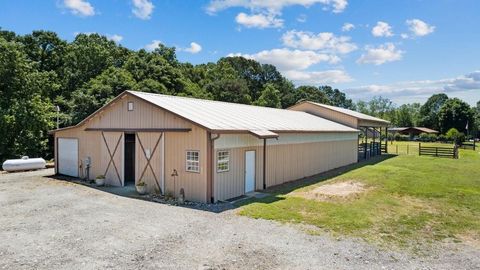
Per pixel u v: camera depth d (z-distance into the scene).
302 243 7.13
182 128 11.74
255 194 12.65
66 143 17.16
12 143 21.69
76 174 16.62
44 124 22.95
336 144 21.95
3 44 22.39
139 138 13.23
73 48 35.22
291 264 6.05
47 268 5.82
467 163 23.72
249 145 13.09
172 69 37.69
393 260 6.31
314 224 8.53
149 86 31.78
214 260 6.20
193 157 11.43
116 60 40.84
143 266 5.93
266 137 12.05
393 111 86.44
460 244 7.28
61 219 8.87
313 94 73.69
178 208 10.27
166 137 12.27
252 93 65.38
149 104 12.92
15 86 22.83
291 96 67.88
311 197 11.94
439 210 10.22
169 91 35.66
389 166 22.05
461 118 69.94
